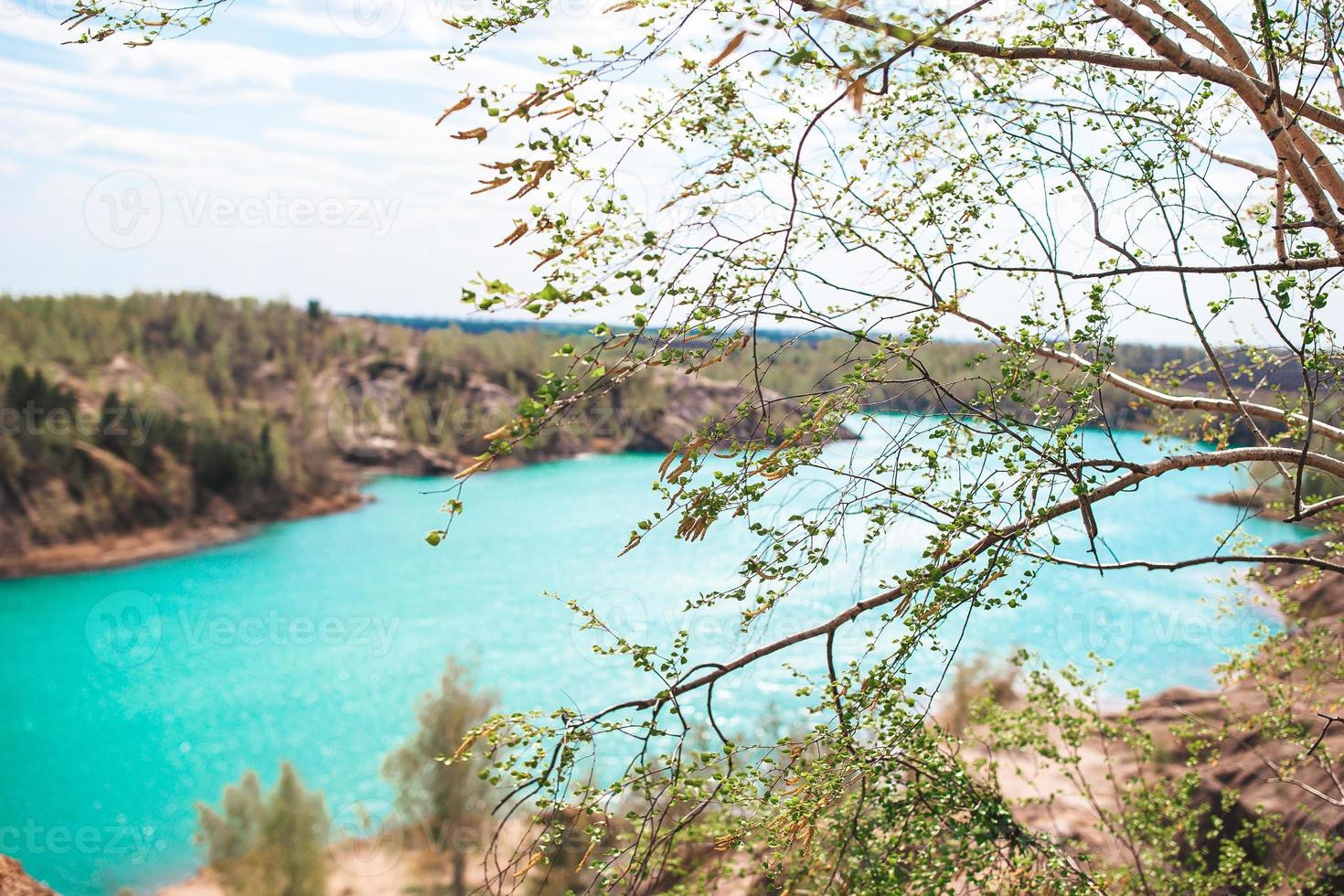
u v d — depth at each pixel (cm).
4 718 2736
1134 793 627
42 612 3978
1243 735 658
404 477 6738
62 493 4891
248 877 1493
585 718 334
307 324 6975
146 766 2388
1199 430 530
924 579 314
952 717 834
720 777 340
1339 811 678
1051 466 306
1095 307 312
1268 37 292
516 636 3375
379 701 2841
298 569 4709
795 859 443
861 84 244
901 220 358
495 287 225
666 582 3859
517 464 7144
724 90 313
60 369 5434
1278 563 582
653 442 7788
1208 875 595
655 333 256
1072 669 639
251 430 5956
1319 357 306
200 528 5369
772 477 286
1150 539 3841
